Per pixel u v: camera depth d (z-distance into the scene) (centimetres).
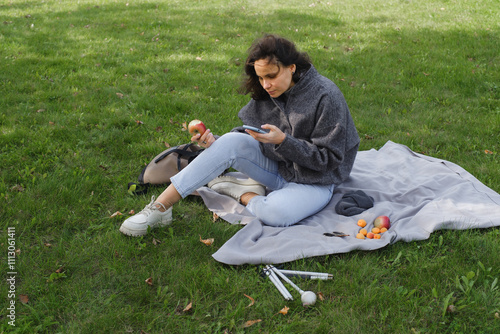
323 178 302
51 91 542
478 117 497
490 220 287
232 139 296
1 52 684
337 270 258
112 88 556
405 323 220
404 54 731
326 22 954
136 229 285
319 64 679
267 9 1083
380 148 423
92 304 236
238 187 330
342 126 284
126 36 809
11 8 1030
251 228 289
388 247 276
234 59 694
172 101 528
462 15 1007
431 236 283
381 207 313
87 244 282
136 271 259
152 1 1156
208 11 1041
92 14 986
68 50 714
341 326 219
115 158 404
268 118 312
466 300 233
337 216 313
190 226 306
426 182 342
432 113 510
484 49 749
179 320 226
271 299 237
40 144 407
